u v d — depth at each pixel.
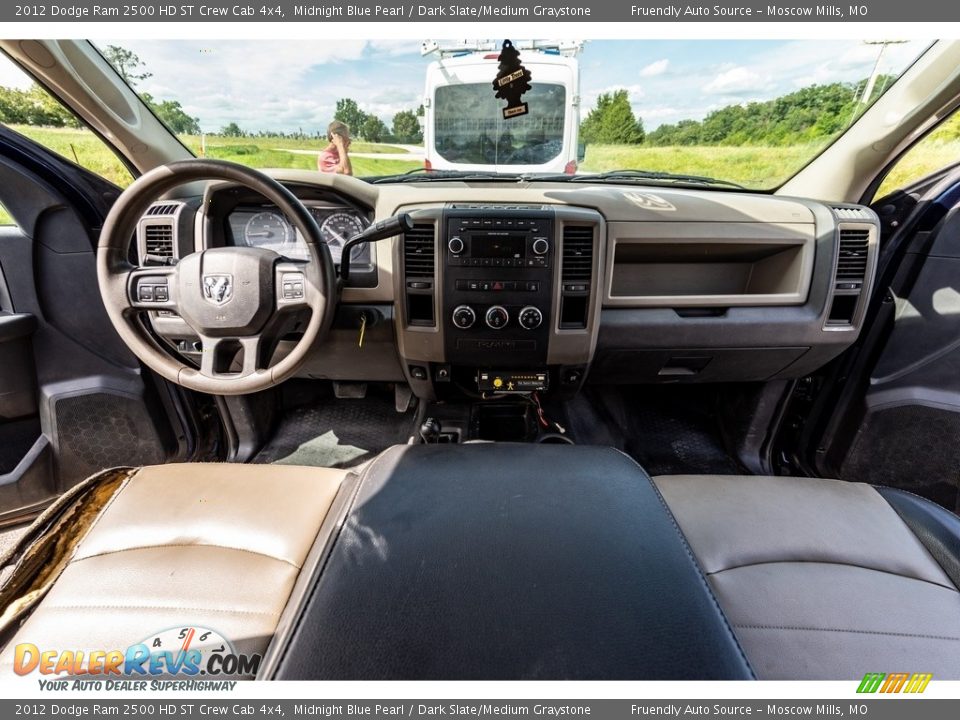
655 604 0.62
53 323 1.52
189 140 1.79
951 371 1.43
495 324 1.42
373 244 1.47
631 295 1.67
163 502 0.92
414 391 1.73
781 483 1.02
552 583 0.65
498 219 1.35
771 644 0.67
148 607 0.72
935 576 0.78
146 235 1.46
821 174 1.64
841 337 1.54
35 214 1.42
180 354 1.52
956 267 1.38
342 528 0.77
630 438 2.04
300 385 2.16
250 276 1.17
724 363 1.67
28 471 1.54
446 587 0.65
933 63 1.29
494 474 0.90
